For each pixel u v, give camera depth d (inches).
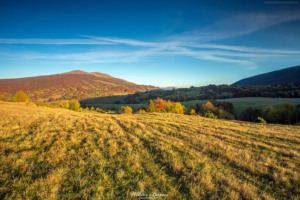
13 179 151.7
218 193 144.3
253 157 235.9
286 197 141.7
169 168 191.3
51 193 134.3
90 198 130.3
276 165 205.0
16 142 256.2
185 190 146.9
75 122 495.8
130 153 234.2
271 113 2113.7
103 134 350.3
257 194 143.0
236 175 181.2
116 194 136.9
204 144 295.0
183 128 489.1
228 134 426.3
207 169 189.0
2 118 465.1
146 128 458.0
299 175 179.0
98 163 194.9
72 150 231.9
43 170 170.6
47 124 412.8
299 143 347.3
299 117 2105.1
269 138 393.4
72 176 163.2
